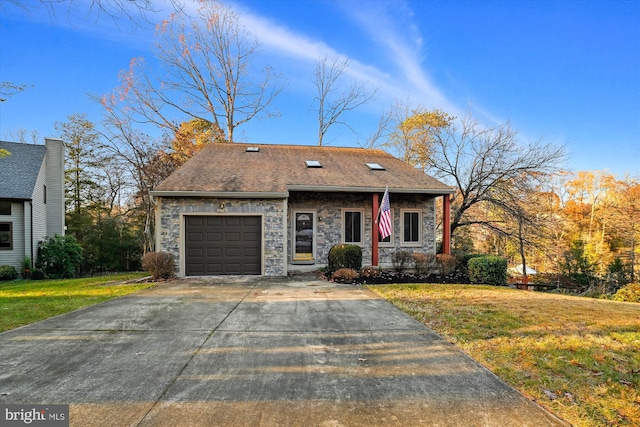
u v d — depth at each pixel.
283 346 4.27
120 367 3.61
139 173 19.36
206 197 10.41
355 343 4.38
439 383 3.23
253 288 8.48
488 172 15.34
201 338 4.57
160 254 9.88
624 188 27.91
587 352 4.02
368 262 13.00
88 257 20.14
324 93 24.41
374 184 12.18
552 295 8.48
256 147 15.32
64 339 4.53
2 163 16.27
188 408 2.78
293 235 12.49
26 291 8.32
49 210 17.91
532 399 2.93
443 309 6.20
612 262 22.36
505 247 19.88
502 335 4.68
